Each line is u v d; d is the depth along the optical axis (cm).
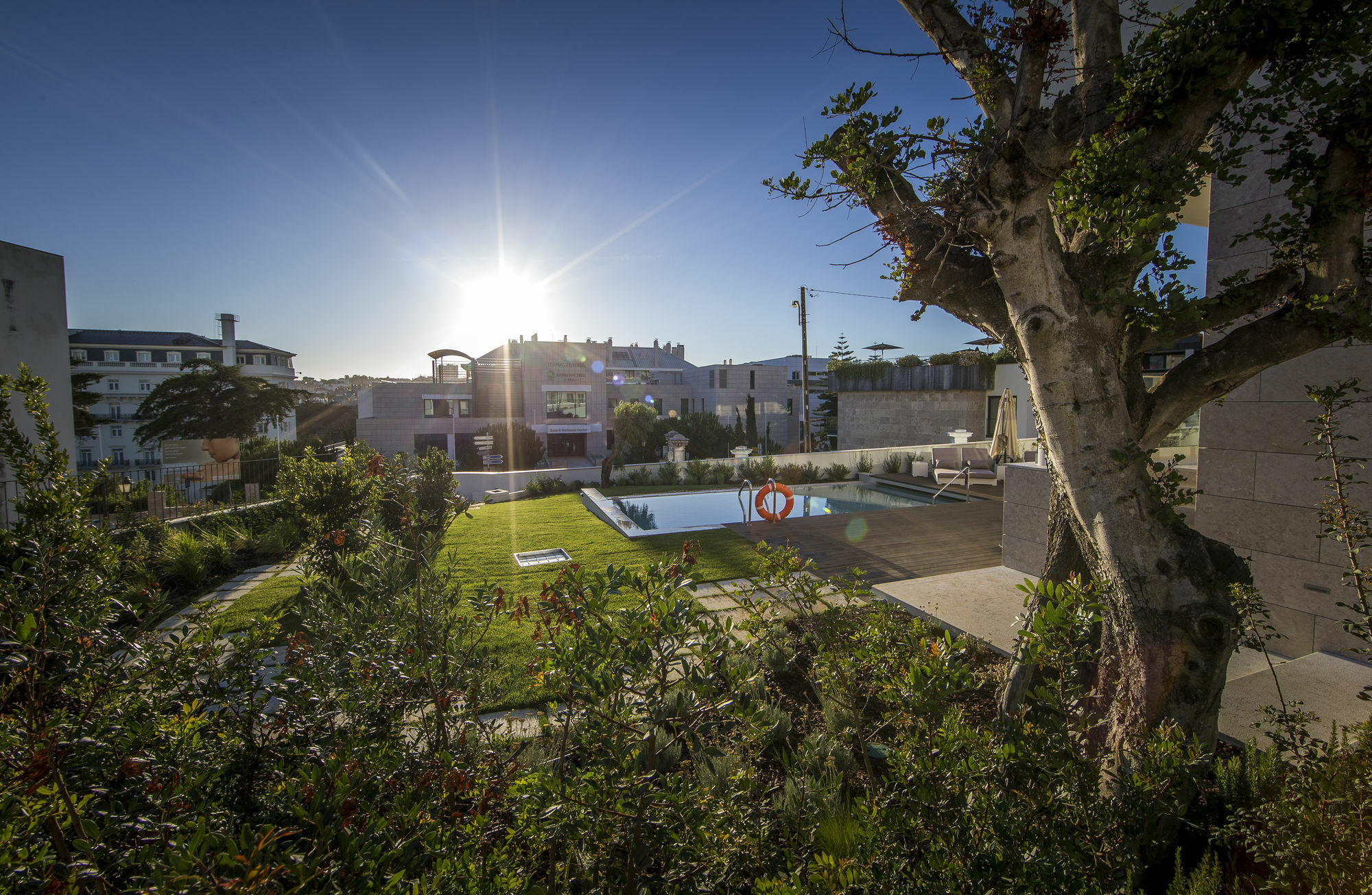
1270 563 492
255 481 1338
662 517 1425
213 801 194
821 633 299
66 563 198
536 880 206
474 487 1823
